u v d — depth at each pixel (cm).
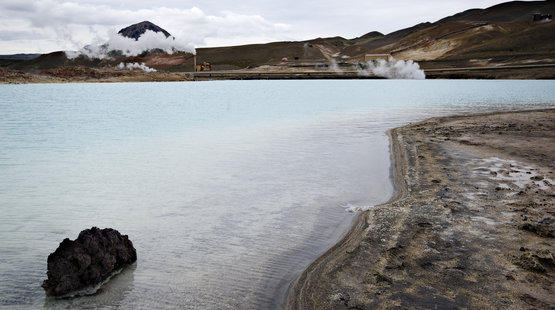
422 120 2734
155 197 1006
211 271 609
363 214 853
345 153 1589
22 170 1325
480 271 579
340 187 1085
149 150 1697
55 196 1020
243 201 968
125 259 629
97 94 7062
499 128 2164
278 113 3341
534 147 1597
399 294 522
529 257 606
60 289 541
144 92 7812
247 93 7075
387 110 3528
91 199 991
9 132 2272
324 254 658
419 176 1160
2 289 557
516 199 920
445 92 6625
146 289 556
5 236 754
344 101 4794
